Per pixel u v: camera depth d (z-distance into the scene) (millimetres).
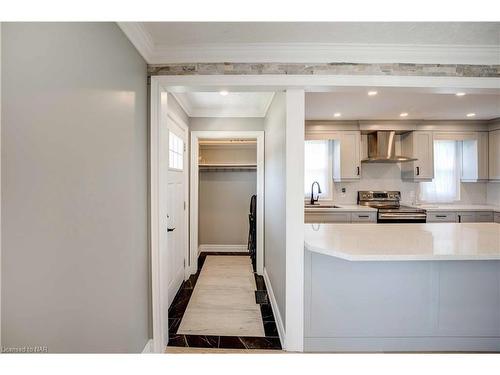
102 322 1252
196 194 3732
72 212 1022
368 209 3951
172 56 1895
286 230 1977
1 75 731
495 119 4094
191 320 2488
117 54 1426
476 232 2230
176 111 2943
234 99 3088
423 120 4172
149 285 1899
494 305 2004
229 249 4992
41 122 868
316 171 4594
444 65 1949
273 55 1896
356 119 4129
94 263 1182
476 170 4238
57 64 942
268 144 3250
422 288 2000
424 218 3936
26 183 811
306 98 3066
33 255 837
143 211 1813
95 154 1193
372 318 2010
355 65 1927
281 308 2234
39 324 862
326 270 2010
